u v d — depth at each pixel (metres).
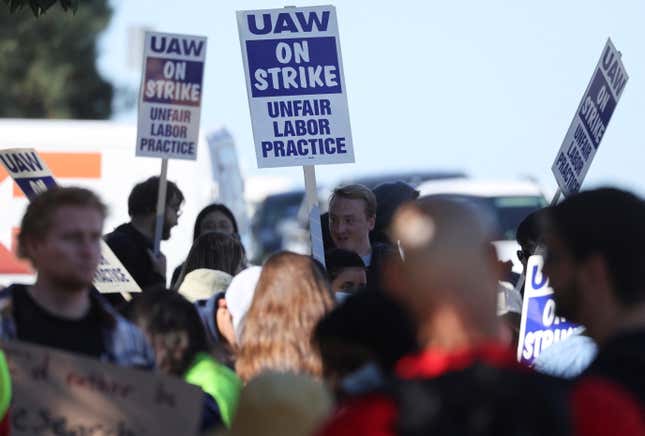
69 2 26.50
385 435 9.48
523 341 20.47
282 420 12.02
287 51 25.16
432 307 9.85
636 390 10.37
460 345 9.77
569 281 11.10
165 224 28.84
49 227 13.80
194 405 13.48
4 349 13.41
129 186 41.66
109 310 14.28
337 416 9.77
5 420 13.26
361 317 11.33
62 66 95.00
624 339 10.70
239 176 51.19
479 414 9.30
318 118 25.16
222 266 23.95
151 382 13.50
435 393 9.40
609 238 10.91
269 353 15.65
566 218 11.08
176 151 28.30
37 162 24.62
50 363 13.45
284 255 16.20
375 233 28.55
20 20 93.44
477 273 9.86
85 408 13.45
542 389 9.45
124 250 27.41
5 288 14.45
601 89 27.14
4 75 93.88
